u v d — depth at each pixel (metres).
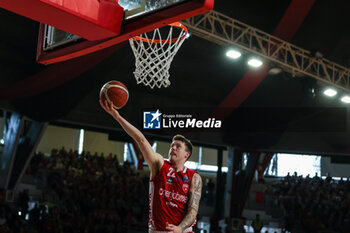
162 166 3.61
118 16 5.70
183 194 3.58
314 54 17.25
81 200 18.73
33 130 17.72
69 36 6.43
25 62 16.08
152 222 3.59
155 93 20.33
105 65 16.70
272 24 17.28
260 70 18.42
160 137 20.97
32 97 16.72
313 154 22.11
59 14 5.21
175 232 3.28
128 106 19.86
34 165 20.38
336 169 23.83
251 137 21.92
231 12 16.98
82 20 5.36
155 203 3.58
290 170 26.23
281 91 20.70
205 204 23.36
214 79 20.25
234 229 21.22
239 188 22.44
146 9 5.54
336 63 19.09
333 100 20.91
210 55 18.92
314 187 20.47
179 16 5.18
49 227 16.41
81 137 29.91
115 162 25.08
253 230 20.86
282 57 18.23
